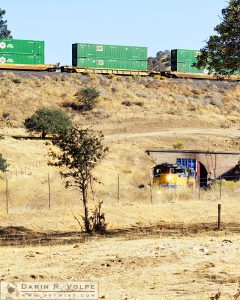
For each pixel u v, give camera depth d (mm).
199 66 23734
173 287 13773
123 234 24438
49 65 127375
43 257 17750
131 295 12891
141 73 135875
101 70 132125
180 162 54625
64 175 26516
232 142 93875
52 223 28625
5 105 111000
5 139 80688
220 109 126312
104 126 103625
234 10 22625
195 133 99250
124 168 67688
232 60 22969
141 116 111562
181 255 17922
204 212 32469
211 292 13250
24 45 123875
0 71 125250
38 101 115375
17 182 49562
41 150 76000
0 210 31812
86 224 26000
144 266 16219
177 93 131625
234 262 17000
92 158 26422
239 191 41250
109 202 35469
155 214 31594
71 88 123000
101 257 17672
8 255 18188
